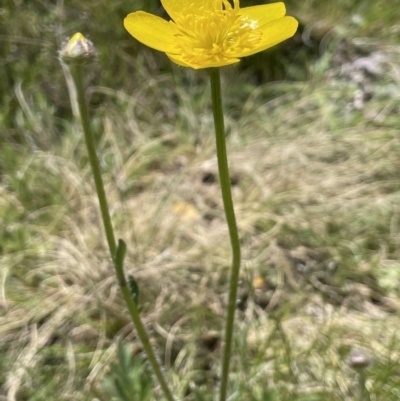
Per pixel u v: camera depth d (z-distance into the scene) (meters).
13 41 0.26
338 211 0.21
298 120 0.25
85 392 0.16
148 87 0.26
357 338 0.17
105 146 0.24
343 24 0.30
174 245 0.20
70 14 0.27
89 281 0.19
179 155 0.24
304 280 0.19
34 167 0.22
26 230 0.20
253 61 0.28
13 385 0.16
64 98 0.26
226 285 0.19
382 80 0.27
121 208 0.21
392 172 0.23
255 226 0.21
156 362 0.12
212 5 0.10
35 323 0.18
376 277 0.19
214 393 0.16
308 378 0.16
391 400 0.14
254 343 0.17
